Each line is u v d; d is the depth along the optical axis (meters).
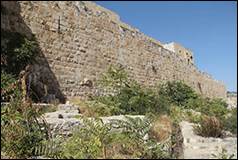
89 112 14.64
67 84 19.30
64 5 20.17
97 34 22.30
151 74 26.75
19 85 10.17
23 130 7.89
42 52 18.06
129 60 24.91
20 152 7.64
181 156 11.80
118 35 24.25
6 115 8.05
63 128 9.30
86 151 7.45
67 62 19.61
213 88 40.53
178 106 20.22
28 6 17.94
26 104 8.30
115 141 8.47
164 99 18.45
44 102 16.22
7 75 13.42
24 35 17.00
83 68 20.66
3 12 16.39
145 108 16.28
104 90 20.78
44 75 17.72
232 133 16.97
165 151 10.24
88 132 7.75
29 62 15.91
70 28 20.27
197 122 16.62
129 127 9.24
